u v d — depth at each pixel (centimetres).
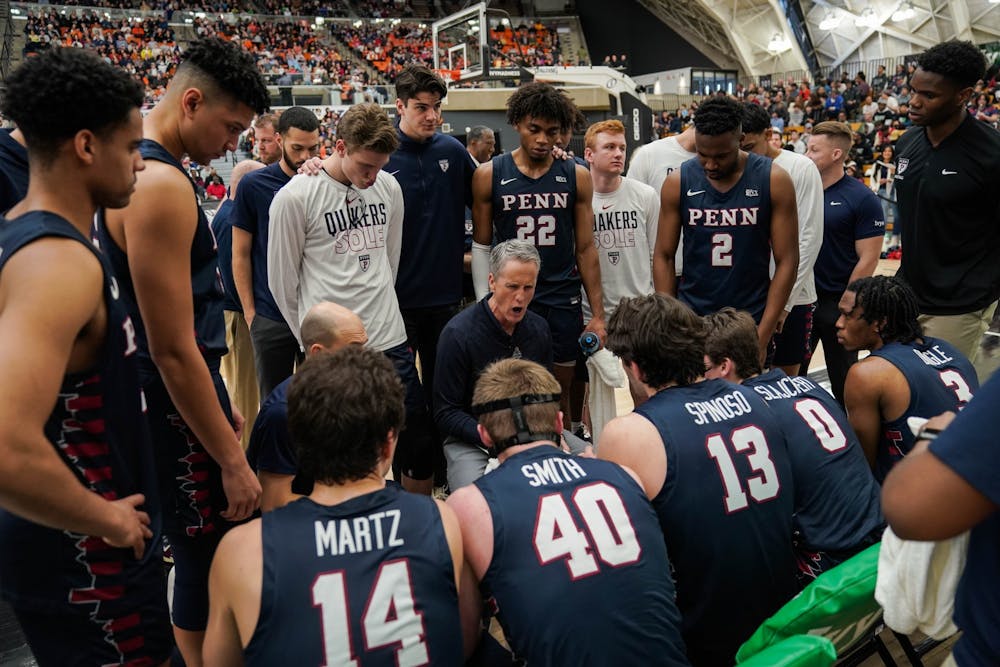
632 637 135
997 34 1934
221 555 122
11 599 136
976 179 261
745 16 2388
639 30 2927
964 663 107
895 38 2148
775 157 325
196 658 190
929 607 129
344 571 120
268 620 115
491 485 148
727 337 210
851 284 231
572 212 294
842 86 1811
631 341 180
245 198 304
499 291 239
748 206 275
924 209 276
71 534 133
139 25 2292
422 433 282
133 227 150
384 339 273
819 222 317
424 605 122
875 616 163
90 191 125
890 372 210
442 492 315
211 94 159
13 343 106
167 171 153
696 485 162
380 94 1803
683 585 167
